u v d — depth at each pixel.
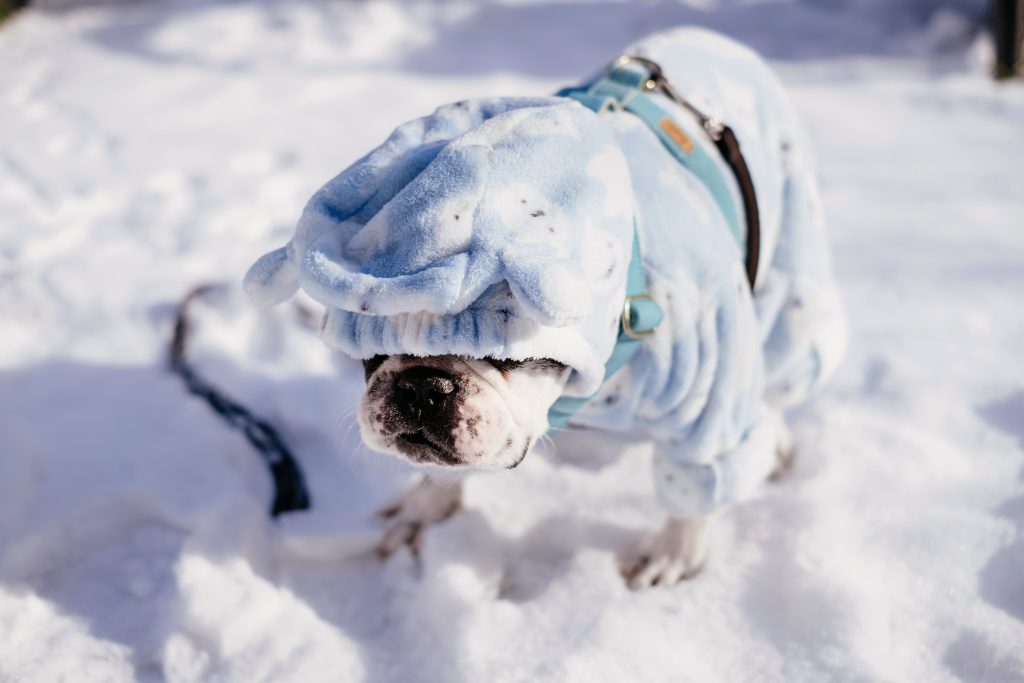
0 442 1.06
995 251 1.46
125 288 1.36
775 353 1.00
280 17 2.40
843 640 0.90
